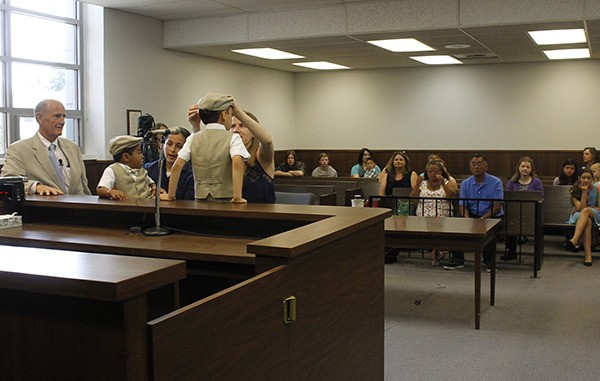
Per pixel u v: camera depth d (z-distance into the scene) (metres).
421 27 7.36
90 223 3.22
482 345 4.05
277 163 11.98
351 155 12.12
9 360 1.48
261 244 1.94
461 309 4.91
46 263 1.51
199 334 1.50
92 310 1.37
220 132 3.21
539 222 6.19
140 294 1.37
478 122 11.23
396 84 11.71
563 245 7.84
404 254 7.23
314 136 12.36
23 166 3.75
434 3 7.27
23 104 7.15
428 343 4.10
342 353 2.32
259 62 10.66
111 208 3.02
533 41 8.38
